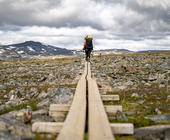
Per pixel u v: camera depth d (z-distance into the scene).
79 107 16.19
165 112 21.73
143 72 49.94
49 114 18.09
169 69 53.72
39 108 21.25
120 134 13.77
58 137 11.18
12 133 12.51
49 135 12.99
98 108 16.06
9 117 16.44
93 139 10.95
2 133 12.18
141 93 29.45
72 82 40.34
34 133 13.30
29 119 15.33
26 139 11.58
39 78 48.56
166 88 33.06
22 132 12.97
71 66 69.56
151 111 21.45
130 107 23.31
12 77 53.19
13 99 30.59
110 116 18.45
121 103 24.56
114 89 32.03
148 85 36.06
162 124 16.30
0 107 24.05
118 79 42.34
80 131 11.90
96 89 23.62
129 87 34.22
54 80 44.41
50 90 31.56
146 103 25.12
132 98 27.16
